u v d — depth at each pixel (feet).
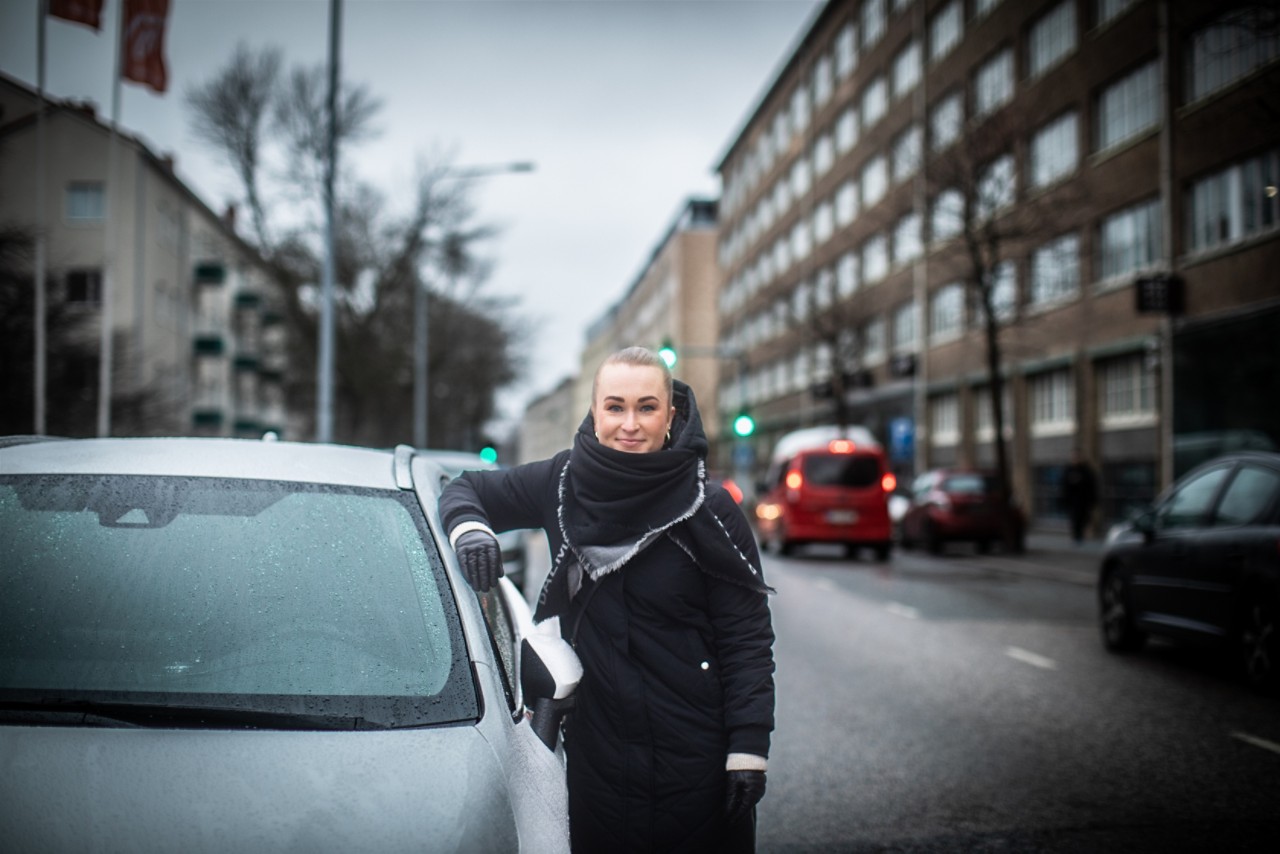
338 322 127.44
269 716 8.10
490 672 9.02
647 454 8.48
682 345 262.06
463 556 8.33
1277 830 16.62
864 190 149.89
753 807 8.50
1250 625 26.99
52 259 74.28
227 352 182.39
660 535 8.56
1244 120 73.10
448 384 161.48
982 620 41.70
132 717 7.98
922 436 127.95
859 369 139.03
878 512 73.87
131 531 9.56
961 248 84.23
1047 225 84.69
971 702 26.27
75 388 70.85
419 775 7.66
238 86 108.68
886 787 18.98
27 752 7.49
